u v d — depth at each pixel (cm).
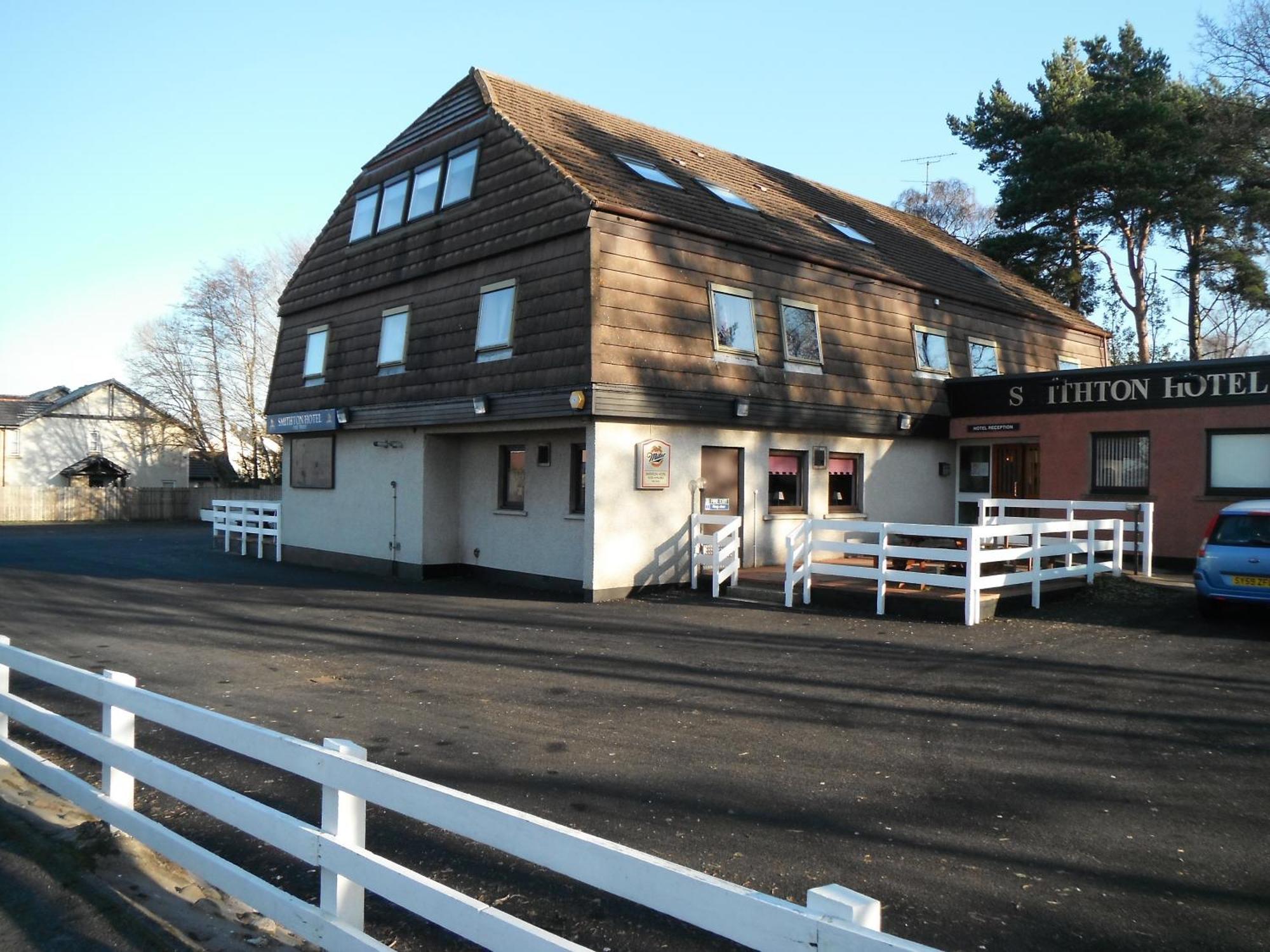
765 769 642
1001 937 409
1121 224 3145
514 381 1525
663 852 500
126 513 4650
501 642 1111
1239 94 2744
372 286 1903
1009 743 702
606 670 955
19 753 595
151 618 1315
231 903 463
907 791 599
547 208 1500
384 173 1950
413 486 1803
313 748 389
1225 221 2873
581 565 1543
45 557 2297
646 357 1459
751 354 1625
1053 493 1869
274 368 2241
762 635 1136
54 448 5156
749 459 1653
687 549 1551
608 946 407
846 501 1864
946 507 2072
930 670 943
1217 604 1188
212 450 5278
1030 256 3319
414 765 648
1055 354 2414
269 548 2309
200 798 437
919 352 1991
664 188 1664
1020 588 1340
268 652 1065
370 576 1847
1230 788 603
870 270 1872
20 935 418
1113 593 1371
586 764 652
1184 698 827
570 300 1443
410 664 991
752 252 1658
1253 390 1614
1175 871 478
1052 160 3045
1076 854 501
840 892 238
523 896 455
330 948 359
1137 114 2867
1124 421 1770
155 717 475
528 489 1656
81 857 491
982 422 1988
